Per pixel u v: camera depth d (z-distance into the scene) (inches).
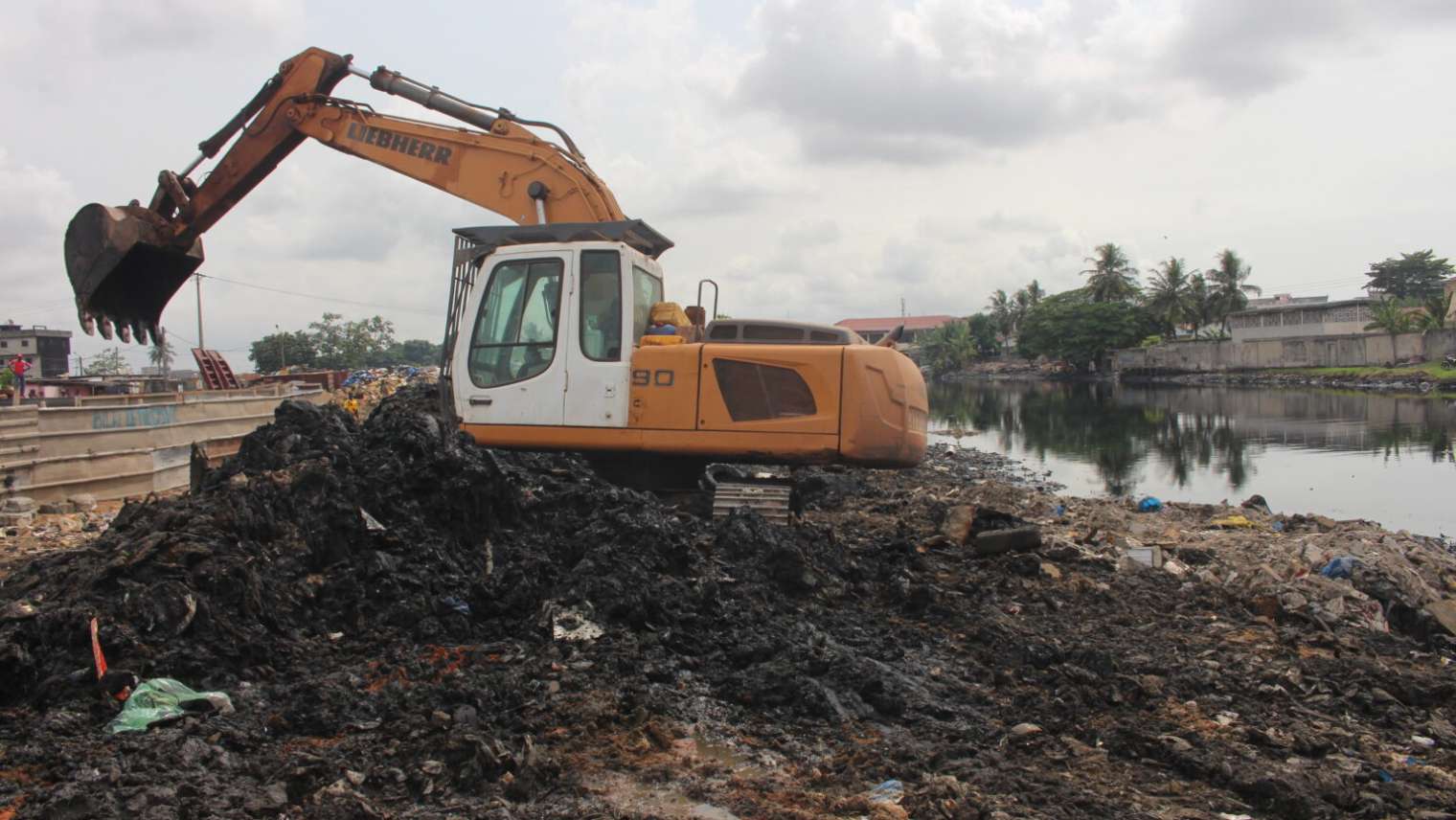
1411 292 4077.3
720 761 186.4
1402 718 242.8
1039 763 196.2
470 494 287.0
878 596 306.2
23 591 228.8
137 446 573.3
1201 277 3754.9
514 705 201.0
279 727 185.0
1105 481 946.1
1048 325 4111.7
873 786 177.2
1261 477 967.0
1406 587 377.4
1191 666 266.7
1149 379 3535.9
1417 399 2086.6
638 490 355.6
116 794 153.5
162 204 443.8
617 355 336.2
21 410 488.7
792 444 327.6
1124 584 364.2
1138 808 176.7
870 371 327.9
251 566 231.6
